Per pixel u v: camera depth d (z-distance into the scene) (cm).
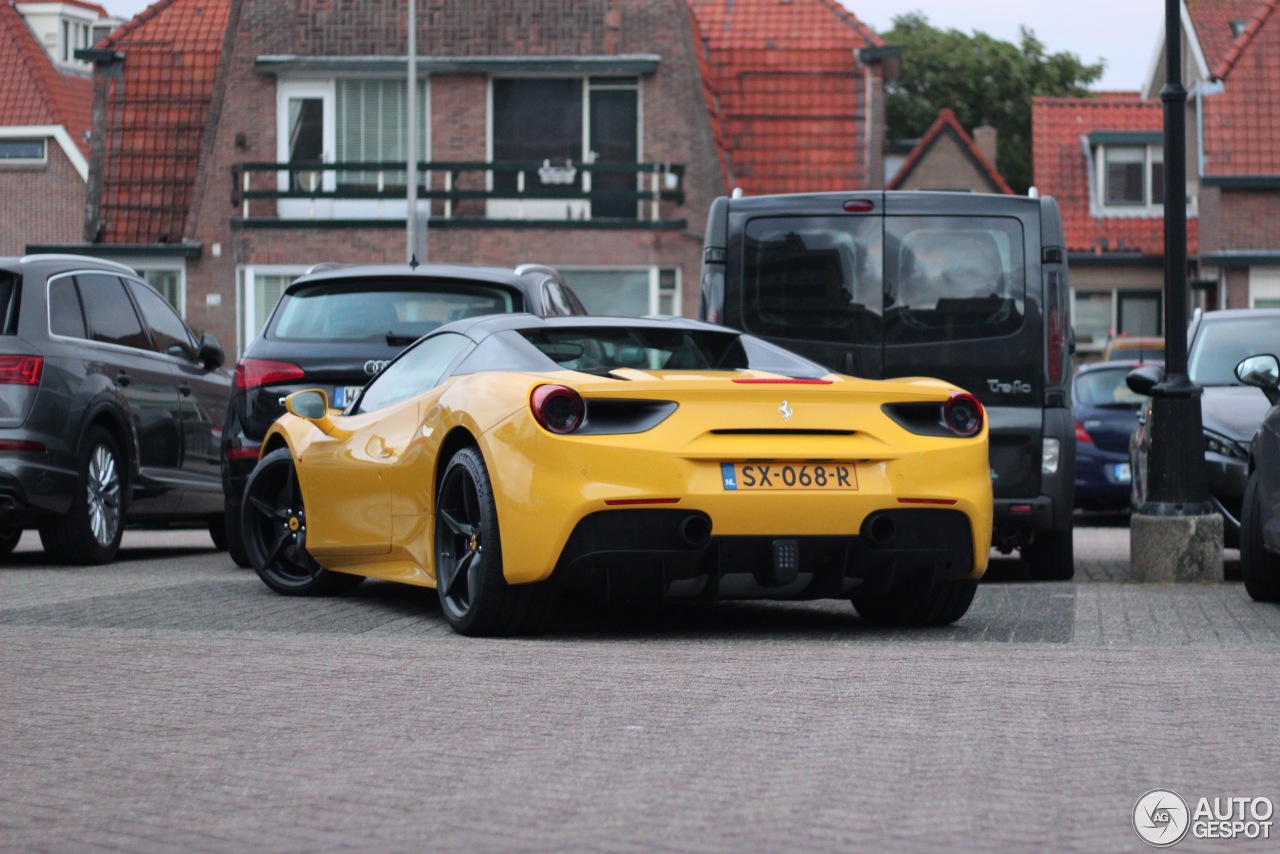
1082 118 5656
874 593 921
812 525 870
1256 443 1127
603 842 475
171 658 818
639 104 4003
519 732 637
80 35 7550
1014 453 1335
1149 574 1323
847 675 771
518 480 857
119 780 561
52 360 1390
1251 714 673
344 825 497
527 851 466
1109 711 679
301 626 964
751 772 566
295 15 4062
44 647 854
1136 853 467
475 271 1359
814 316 1355
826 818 502
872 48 4250
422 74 4025
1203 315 1630
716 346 977
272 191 4025
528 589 884
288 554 1155
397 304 1331
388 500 1003
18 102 5191
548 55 4009
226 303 4097
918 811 511
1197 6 4988
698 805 519
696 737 626
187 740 625
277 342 1333
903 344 1341
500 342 960
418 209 4034
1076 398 2470
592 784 549
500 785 548
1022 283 1338
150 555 1638
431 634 930
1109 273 5316
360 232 4031
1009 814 508
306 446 1109
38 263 1432
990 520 918
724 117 4225
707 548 860
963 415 923
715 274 1373
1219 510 1373
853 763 580
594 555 846
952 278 1344
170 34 4441
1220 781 556
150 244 4134
